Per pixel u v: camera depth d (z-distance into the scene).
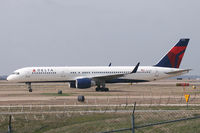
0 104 62.19
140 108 54.88
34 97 76.81
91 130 41.31
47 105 60.06
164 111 51.38
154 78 106.88
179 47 109.31
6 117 48.03
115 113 50.28
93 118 46.94
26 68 100.00
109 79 101.75
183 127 41.56
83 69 102.62
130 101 65.81
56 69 100.94
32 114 50.06
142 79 106.06
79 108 55.69
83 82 94.50
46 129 42.66
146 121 44.69
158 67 108.06
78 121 45.62
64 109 54.59
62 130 41.62
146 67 107.06
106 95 81.44
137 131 40.38
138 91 97.88
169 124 42.94
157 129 41.12
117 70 104.38
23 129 42.34
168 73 107.56
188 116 46.84
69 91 99.94
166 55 108.94
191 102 64.12
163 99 69.50
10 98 74.50
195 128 40.97
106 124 43.38
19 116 48.75
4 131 41.41
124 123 43.72
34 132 41.50
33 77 98.94
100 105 59.53
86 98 72.75
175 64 109.38
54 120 46.19
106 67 104.50
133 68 105.88
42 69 100.19
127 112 50.88
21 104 61.94
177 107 55.88
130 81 105.31
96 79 100.38
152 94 84.06
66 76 101.00
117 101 66.06
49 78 100.12
